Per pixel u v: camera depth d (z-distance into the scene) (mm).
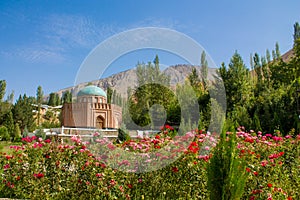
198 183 3967
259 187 3777
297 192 4133
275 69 29047
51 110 53094
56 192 4141
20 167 4371
